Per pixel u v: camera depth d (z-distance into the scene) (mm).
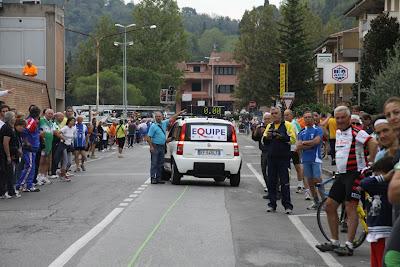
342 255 9383
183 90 133000
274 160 13711
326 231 10609
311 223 12336
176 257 9016
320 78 70875
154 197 16109
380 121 7133
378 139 7590
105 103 92875
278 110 13812
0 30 42469
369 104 31797
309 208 14344
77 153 24484
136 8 96688
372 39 37250
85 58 102750
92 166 27734
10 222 12000
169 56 96688
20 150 16016
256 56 89312
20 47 42500
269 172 13828
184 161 19047
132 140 50062
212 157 19094
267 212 13797
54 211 13477
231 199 16016
